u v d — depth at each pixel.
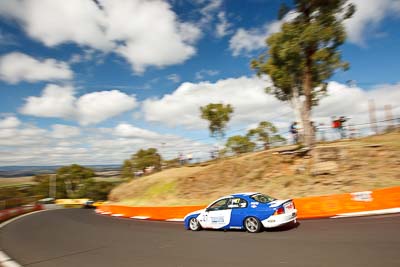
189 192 24.28
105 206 27.06
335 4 18.31
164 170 36.94
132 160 53.91
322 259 5.96
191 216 11.85
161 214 18.33
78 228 15.15
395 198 10.68
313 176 16.89
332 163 16.66
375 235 7.51
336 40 18.64
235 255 7.03
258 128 33.19
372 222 9.25
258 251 7.17
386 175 14.31
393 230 7.83
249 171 21.58
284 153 20.34
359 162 15.99
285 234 8.90
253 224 9.71
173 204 23.20
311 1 18.45
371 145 16.98
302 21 19.16
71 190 77.00
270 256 6.60
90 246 9.88
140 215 20.28
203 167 29.94
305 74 19.52
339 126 23.25
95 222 17.91
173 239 10.12
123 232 12.82
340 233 8.20
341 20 18.67
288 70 20.50
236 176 22.14
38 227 16.70
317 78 20.17
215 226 10.84
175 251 8.12
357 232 8.09
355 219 10.16
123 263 7.21
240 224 10.06
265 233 9.41
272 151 22.70
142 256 7.82
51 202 48.31
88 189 66.50
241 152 32.78
